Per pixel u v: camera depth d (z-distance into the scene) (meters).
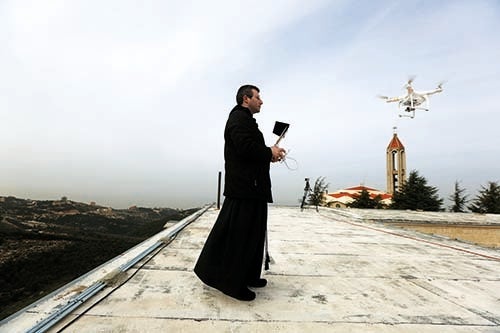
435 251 3.70
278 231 5.22
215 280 1.82
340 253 3.38
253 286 2.06
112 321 1.43
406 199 34.28
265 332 1.40
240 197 1.87
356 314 1.67
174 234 4.06
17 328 1.28
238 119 1.90
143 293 1.83
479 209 31.84
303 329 1.45
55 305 1.53
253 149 1.81
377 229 5.89
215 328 1.42
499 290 2.20
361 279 2.37
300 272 2.52
